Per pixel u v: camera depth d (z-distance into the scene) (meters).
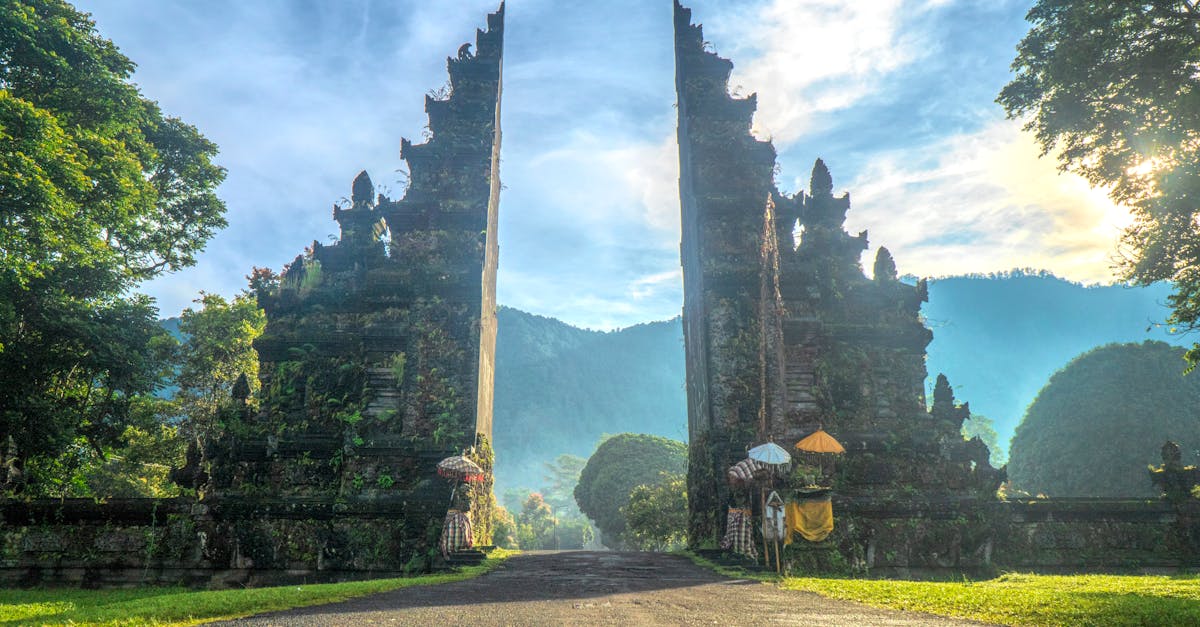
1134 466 52.62
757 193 32.12
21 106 19.22
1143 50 16.59
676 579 16.42
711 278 30.05
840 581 14.76
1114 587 11.55
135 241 32.00
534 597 11.73
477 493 28.03
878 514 24.70
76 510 23.41
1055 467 56.78
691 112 33.91
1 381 24.45
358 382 28.52
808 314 29.33
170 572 23.16
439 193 32.47
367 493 25.81
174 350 35.59
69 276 26.19
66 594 19.98
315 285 30.88
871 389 29.00
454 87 34.56
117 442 28.50
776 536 17.92
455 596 11.84
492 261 34.19
